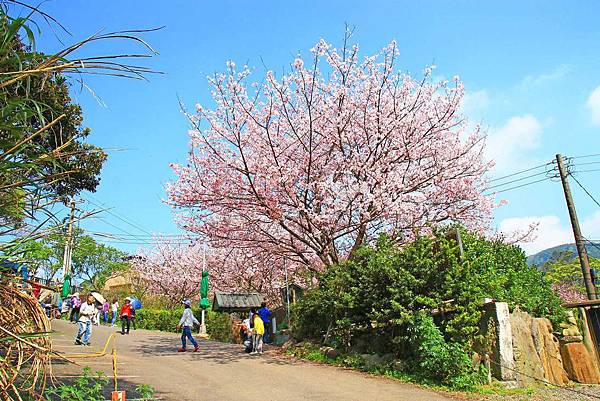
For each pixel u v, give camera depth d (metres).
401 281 11.05
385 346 11.89
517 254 14.22
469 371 9.61
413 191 15.26
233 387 9.31
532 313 11.59
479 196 15.76
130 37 3.20
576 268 32.22
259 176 14.26
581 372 11.21
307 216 14.58
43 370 4.02
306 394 8.77
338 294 13.31
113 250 38.59
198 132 14.74
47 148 3.90
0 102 3.31
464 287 10.28
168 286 34.28
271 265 20.78
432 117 15.40
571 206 19.61
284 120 15.33
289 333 16.80
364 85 15.00
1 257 3.72
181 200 15.13
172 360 12.91
